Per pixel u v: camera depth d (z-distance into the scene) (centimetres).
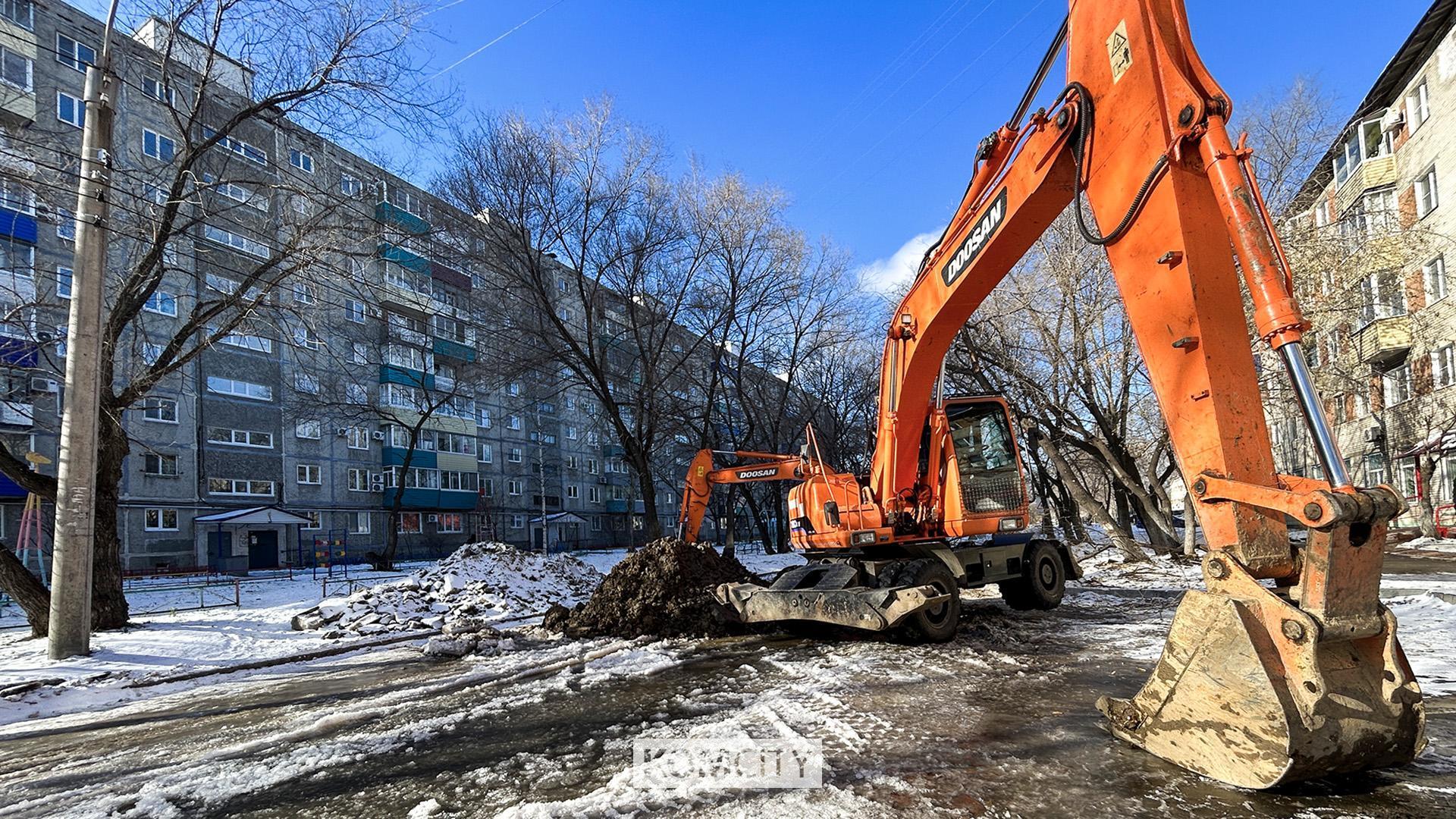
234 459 3058
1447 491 2366
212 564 2955
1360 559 307
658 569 956
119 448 1070
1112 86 433
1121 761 378
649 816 335
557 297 2375
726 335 2561
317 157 1266
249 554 3092
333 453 3491
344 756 452
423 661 807
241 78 1188
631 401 2434
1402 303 2216
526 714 541
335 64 1110
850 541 817
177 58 1141
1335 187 2655
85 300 888
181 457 2872
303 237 1107
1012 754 400
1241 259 348
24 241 2003
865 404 3288
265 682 738
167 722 585
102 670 792
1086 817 316
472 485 4262
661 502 5838
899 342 788
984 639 775
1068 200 536
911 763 392
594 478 5400
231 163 1311
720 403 3114
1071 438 1833
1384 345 2280
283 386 3262
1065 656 669
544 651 830
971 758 396
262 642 956
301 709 598
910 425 802
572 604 1320
